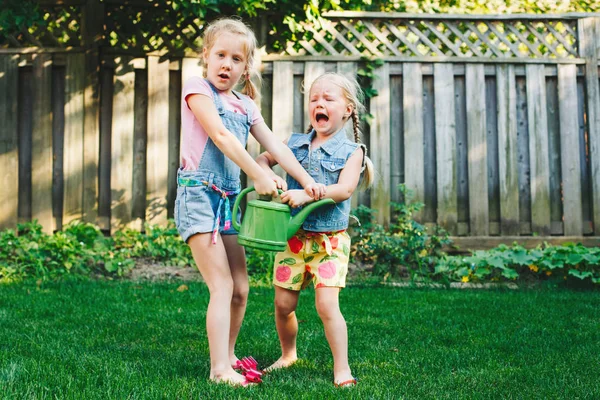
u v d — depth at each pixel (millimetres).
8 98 5352
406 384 2225
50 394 1969
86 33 5414
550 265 4785
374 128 5516
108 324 3209
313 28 5562
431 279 4980
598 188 5535
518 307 3824
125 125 5426
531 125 5535
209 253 2332
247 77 2635
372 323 3314
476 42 5703
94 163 5414
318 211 2426
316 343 2898
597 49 5586
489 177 5574
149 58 5445
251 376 2219
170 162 5520
